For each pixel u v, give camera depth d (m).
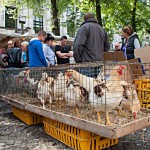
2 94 6.64
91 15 5.27
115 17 15.00
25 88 5.72
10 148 4.02
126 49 5.99
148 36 19.70
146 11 15.87
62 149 3.92
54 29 13.62
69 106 4.22
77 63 4.76
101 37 5.23
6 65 7.70
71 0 14.96
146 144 4.11
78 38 4.95
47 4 16.06
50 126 4.51
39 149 3.95
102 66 3.79
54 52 7.23
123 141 4.26
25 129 5.10
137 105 3.98
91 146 3.63
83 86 3.85
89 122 3.28
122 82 3.96
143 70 4.88
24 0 15.49
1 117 6.20
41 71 5.14
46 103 4.91
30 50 5.89
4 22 22.58
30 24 24.08
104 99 3.29
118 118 3.74
